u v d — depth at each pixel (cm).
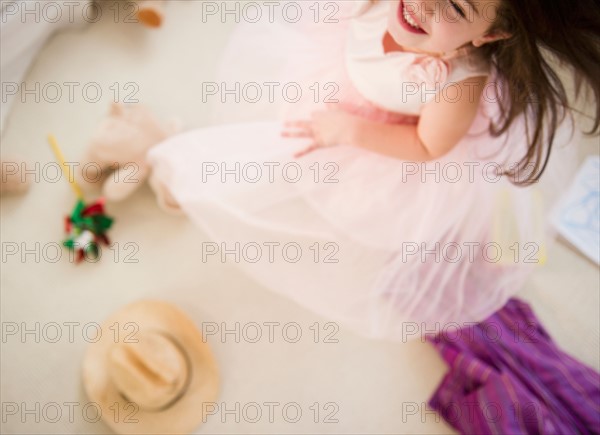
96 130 101
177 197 95
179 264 102
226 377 95
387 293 92
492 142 82
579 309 101
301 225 93
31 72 113
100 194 105
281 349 97
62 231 102
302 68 90
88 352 92
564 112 77
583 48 62
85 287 99
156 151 98
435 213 86
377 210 89
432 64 71
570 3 58
